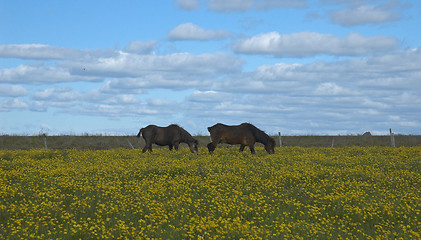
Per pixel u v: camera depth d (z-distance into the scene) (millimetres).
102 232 9344
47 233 9359
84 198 12664
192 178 15422
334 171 17266
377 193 13508
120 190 13648
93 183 14562
